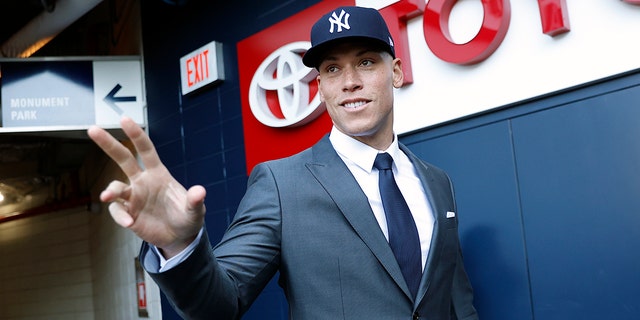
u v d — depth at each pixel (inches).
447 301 59.4
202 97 169.2
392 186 59.8
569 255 96.3
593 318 93.3
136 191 40.4
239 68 155.6
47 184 337.1
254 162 149.9
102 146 38.9
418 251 57.1
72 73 186.2
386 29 60.8
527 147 101.9
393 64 65.7
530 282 100.3
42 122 181.2
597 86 94.4
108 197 38.7
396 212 58.1
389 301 54.2
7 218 349.4
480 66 106.7
